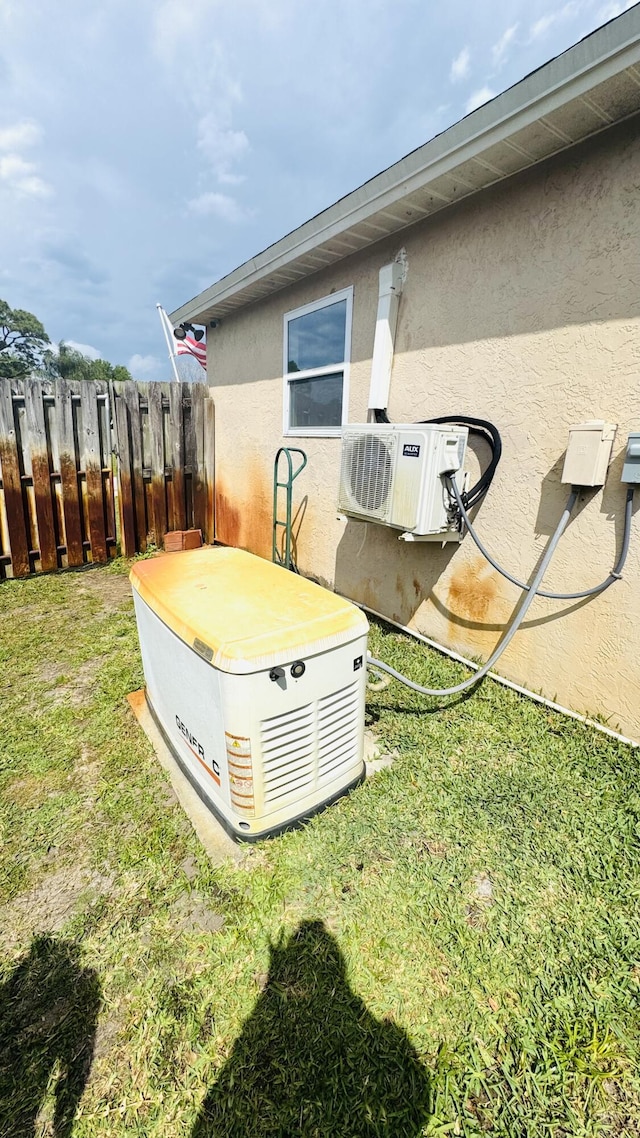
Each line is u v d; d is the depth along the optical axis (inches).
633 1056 49.8
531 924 62.2
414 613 141.0
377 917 63.0
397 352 132.3
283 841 73.6
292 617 71.9
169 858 71.7
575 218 89.4
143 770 89.2
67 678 120.1
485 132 87.4
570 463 92.0
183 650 72.9
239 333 211.8
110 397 205.3
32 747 95.3
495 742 95.6
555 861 70.7
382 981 56.1
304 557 188.9
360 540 158.1
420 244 120.8
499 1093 47.2
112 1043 51.2
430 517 108.8
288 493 166.9
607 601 93.8
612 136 82.4
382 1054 49.8
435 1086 47.4
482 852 72.2
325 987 55.5
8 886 68.0
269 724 66.6
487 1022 52.4
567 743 94.7
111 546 217.9
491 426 109.5
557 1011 53.4
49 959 59.1
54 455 194.5
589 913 63.5
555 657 104.9
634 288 83.2
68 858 72.3
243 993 55.1
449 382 119.0
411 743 95.3
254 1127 44.8
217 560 100.5
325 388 165.8
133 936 61.3
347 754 79.7
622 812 78.3
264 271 163.3
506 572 112.6
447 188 103.9
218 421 239.3
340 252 142.6
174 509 235.3
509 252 101.3
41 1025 52.7
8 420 180.5
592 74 72.5
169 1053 50.2
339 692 74.0
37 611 161.6
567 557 99.3
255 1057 49.6
